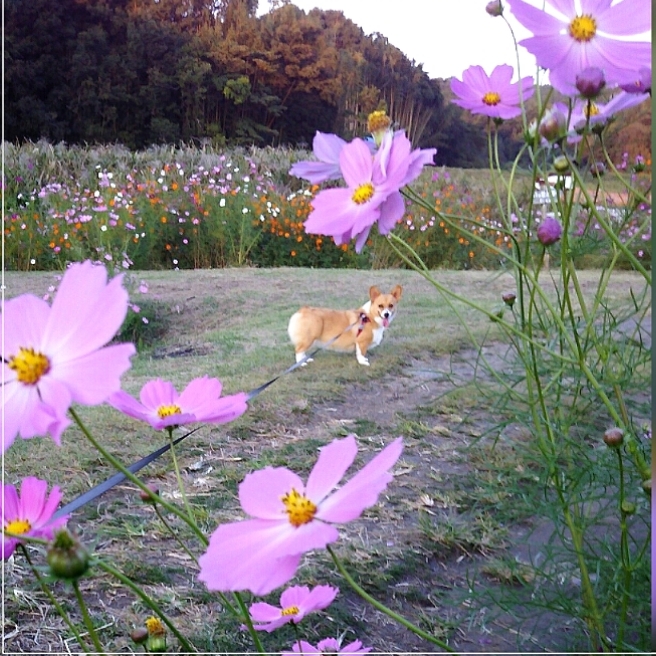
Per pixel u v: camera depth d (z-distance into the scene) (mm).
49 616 1294
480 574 1266
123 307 332
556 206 763
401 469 1508
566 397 1209
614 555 926
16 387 318
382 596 1309
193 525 435
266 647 1253
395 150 477
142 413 481
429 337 1863
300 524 385
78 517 1477
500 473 1146
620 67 535
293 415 1697
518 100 754
